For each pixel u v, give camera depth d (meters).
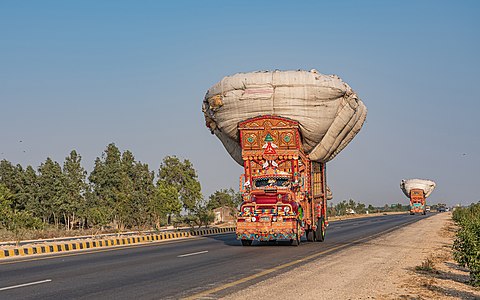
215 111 22.19
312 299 9.40
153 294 9.91
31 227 39.75
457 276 13.17
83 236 34.31
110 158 55.94
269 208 21.25
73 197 51.84
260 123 21.64
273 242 24.89
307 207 23.30
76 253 20.19
